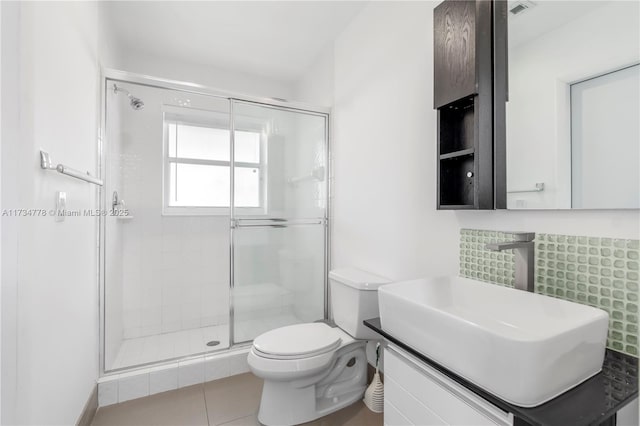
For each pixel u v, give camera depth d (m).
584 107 0.99
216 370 2.08
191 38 2.51
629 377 0.78
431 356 0.89
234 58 2.84
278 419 1.57
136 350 2.31
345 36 2.37
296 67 3.02
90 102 1.70
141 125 2.55
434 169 1.54
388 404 1.13
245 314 2.44
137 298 2.59
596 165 0.95
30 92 0.99
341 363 1.78
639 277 0.86
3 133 0.91
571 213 1.02
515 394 0.67
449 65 1.32
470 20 1.23
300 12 2.17
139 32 2.43
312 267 2.64
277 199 2.54
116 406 1.77
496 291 1.08
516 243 1.02
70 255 1.36
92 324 1.73
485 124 1.22
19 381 0.93
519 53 1.16
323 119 2.64
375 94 2.00
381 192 1.94
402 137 1.76
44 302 1.09
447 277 1.27
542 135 1.09
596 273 0.95
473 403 0.81
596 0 0.96
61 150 1.26
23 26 0.95
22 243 0.94
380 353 1.91
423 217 1.61
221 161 2.91
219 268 2.89
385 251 1.90
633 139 0.87
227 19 2.26
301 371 1.49
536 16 1.12
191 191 2.81
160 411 1.73
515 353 0.65
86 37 1.61
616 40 0.92
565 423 0.62
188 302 2.77
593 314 0.80
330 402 1.74
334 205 2.55
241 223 2.44
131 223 2.56
